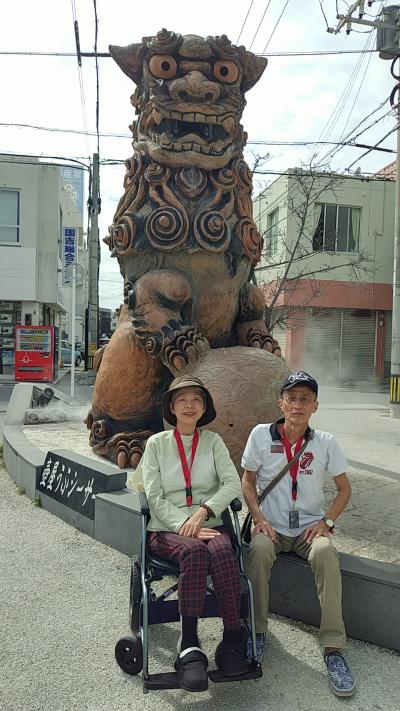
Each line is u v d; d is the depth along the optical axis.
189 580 2.39
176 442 2.84
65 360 29.88
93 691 2.48
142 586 2.47
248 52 4.85
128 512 3.81
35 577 3.52
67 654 2.74
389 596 2.80
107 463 5.17
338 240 17.88
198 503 2.76
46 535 4.21
